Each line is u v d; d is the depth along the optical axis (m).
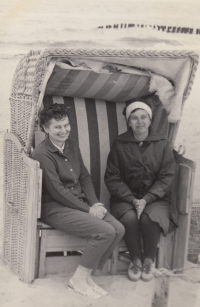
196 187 4.39
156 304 2.62
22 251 2.90
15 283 2.84
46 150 2.88
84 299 2.71
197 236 3.36
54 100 3.37
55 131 2.89
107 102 3.54
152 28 6.20
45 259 2.94
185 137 5.09
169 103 3.31
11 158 3.10
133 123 3.19
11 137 3.10
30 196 2.77
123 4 6.55
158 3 6.39
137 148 3.20
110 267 3.05
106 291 2.82
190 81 3.17
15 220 3.02
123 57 2.92
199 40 6.16
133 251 2.96
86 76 3.11
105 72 3.00
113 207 3.12
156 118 3.41
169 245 3.20
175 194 3.21
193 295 2.75
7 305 2.59
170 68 3.12
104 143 3.49
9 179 3.13
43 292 2.75
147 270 2.95
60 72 3.01
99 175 3.47
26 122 2.93
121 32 6.31
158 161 3.17
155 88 3.25
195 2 6.63
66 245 2.92
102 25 6.21
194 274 3.04
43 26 6.07
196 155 4.79
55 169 2.90
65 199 2.85
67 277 2.96
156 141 3.22
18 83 3.13
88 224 2.75
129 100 3.49
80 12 6.41
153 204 3.08
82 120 3.45
